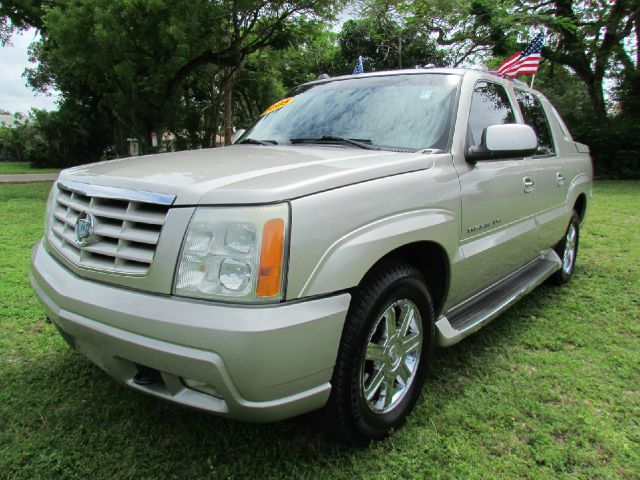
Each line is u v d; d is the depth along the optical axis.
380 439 2.36
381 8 18.50
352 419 2.15
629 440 2.41
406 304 2.40
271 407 1.85
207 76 23.80
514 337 3.59
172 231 1.88
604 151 17.58
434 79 3.22
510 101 3.69
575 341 3.52
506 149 2.77
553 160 4.18
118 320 1.93
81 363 3.09
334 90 3.52
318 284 1.90
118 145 30.50
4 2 16.41
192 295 1.83
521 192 3.42
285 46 17.92
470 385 2.89
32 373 2.96
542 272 4.11
